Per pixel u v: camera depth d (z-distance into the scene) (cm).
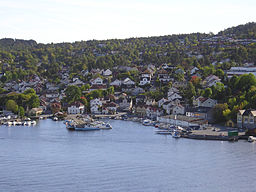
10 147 16625
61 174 12625
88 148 16312
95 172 12825
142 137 18700
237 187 11525
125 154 15175
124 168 13275
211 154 15000
